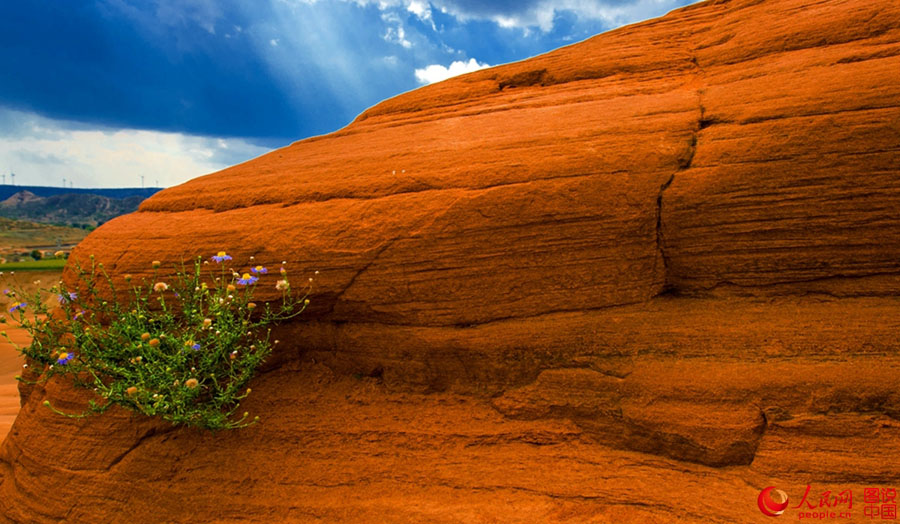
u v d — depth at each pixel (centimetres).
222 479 371
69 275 459
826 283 361
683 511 310
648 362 364
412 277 391
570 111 455
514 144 414
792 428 324
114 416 386
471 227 383
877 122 345
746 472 321
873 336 338
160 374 361
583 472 343
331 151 511
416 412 391
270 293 407
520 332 383
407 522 330
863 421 318
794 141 356
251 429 395
